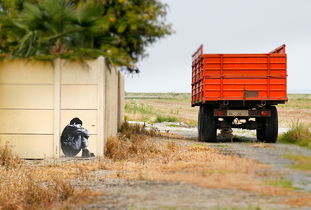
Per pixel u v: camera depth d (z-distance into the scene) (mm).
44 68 21312
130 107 86062
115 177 13531
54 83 21266
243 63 28266
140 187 7863
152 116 69062
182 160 16641
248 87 28297
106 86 22422
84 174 14891
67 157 21047
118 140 23469
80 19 23875
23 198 11469
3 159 18203
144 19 30891
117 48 28391
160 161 17484
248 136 37062
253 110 28531
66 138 21219
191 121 64062
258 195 5152
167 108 114062
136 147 21594
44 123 21312
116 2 29578
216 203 5098
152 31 31953
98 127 21094
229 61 28250
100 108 21172
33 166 17906
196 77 32062
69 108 21266
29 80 21359
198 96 30953
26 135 21328
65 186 11516
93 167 17047
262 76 28297
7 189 12367
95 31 24500
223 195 5203
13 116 21375
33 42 23500
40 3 24141
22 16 23922
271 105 29469
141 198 6418
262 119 29578
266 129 28641
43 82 21344
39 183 13672
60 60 21266
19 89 21391
